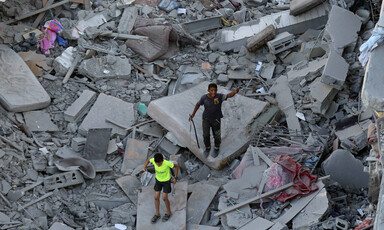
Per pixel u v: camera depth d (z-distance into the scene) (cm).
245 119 1255
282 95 1359
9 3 1495
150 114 1278
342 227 947
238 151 1196
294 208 1016
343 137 1209
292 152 1155
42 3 1527
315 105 1289
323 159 1195
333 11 1436
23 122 1255
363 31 1471
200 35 1585
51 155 1197
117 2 1585
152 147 1255
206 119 1112
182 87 1426
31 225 1016
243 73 1445
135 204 1115
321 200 1009
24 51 1436
